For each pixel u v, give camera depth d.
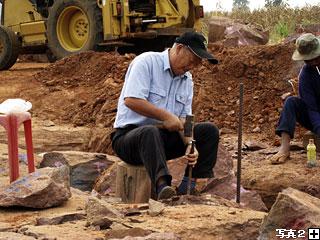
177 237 2.38
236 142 6.46
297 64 7.71
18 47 11.86
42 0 11.91
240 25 11.49
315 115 5.10
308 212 2.23
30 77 10.09
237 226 2.53
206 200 3.20
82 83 9.23
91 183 5.05
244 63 8.05
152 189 3.62
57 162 4.85
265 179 4.81
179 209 2.85
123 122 3.65
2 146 5.11
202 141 3.58
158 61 3.62
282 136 5.40
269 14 16.81
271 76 7.82
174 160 4.59
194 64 3.58
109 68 9.26
